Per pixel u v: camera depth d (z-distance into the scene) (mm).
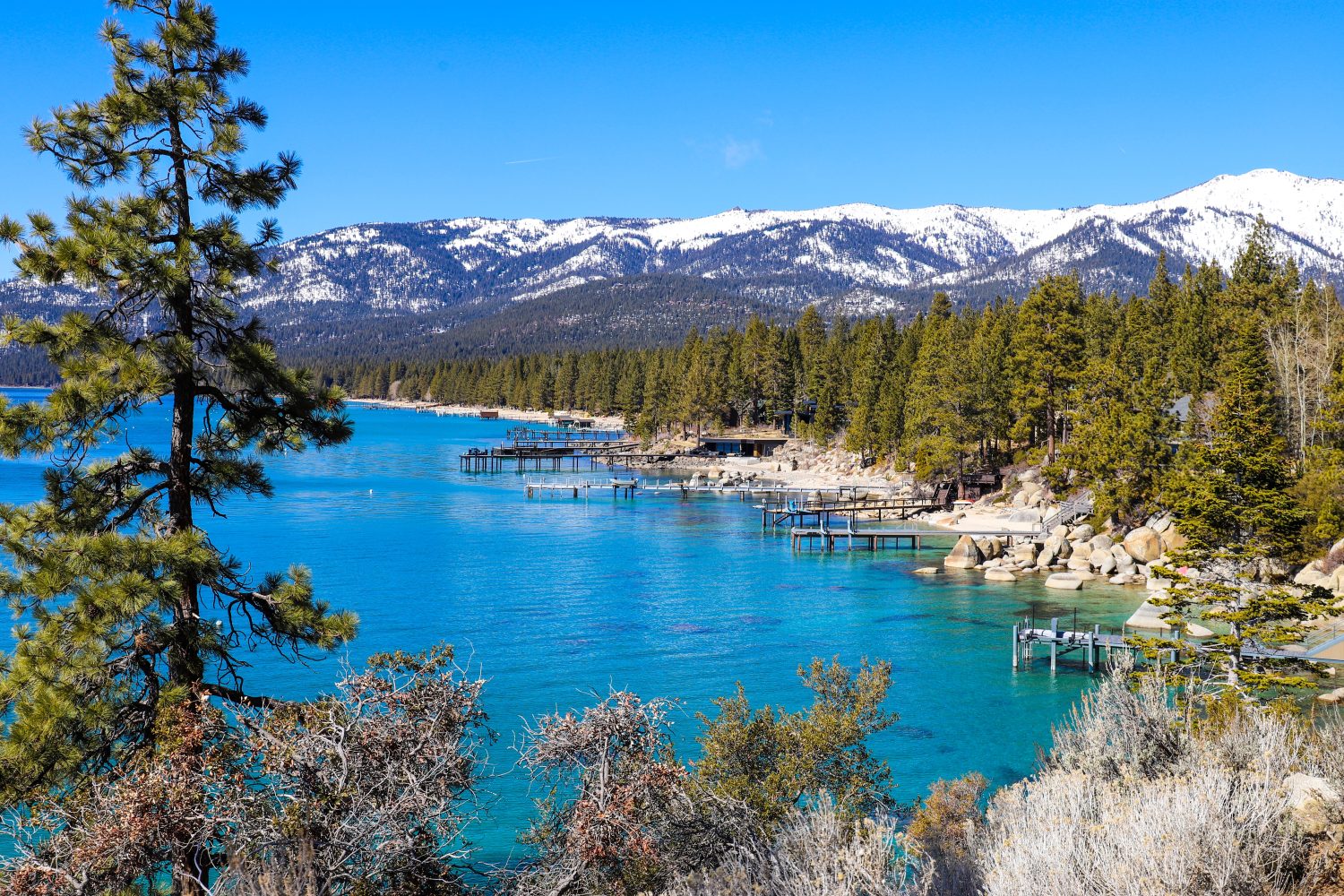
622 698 15789
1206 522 37312
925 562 78250
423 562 75938
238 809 13266
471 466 160250
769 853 14977
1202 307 115250
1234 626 36312
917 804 24641
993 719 40656
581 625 56031
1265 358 44969
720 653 50125
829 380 153375
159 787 13422
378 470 156000
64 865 13359
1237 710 22453
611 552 81812
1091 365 91062
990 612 60438
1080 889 11992
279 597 19812
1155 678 22562
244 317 20250
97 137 18547
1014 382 99688
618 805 14461
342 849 12859
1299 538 37312
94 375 17859
